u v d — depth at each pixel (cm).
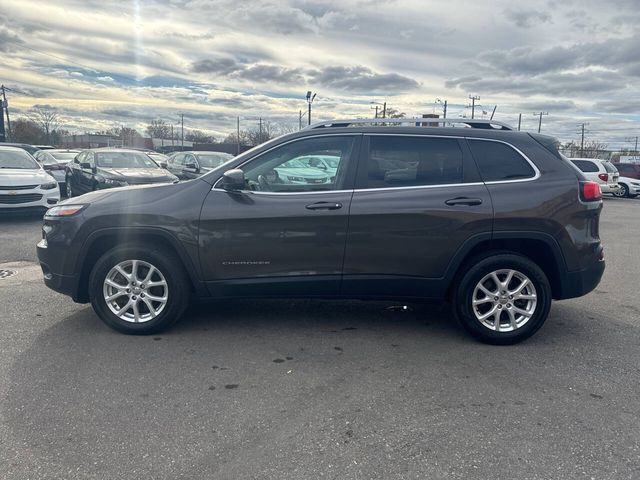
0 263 735
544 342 453
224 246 436
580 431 308
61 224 452
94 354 413
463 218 429
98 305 450
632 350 437
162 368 389
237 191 439
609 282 689
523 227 431
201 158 1738
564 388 364
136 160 1399
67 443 290
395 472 267
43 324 480
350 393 353
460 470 269
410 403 339
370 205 430
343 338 456
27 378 369
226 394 350
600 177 2181
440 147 445
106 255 444
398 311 532
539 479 263
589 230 445
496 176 441
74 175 1448
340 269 439
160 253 443
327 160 445
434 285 441
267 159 449
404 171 442
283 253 436
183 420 316
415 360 410
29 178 1097
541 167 443
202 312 521
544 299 437
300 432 304
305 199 435
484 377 380
